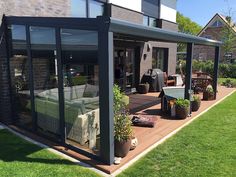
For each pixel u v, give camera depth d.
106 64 4.55
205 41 9.28
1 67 6.90
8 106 7.12
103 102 4.72
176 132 6.78
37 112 6.51
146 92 12.51
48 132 6.29
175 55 17.03
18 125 7.03
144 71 13.62
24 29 6.37
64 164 4.90
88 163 4.93
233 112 8.93
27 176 4.42
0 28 6.74
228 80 16.56
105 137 4.80
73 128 5.81
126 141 5.07
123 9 11.84
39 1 7.66
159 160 5.12
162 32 6.21
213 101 10.77
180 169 4.77
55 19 5.34
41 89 6.28
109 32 4.46
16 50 6.77
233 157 5.27
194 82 13.02
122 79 12.48
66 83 5.73
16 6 7.04
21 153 5.35
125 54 12.50
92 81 5.95
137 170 4.72
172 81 14.30
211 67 23.23
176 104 8.02
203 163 5.00
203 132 6.78
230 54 31.58
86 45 5.03
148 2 14.04
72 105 5.80
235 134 6.63
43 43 5.94
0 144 5.81
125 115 5.41
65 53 5.44
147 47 13.65
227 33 30.95
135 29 5.12
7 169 4.65
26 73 6.56
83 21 4.73
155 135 6.49
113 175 4.55
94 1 10.38
